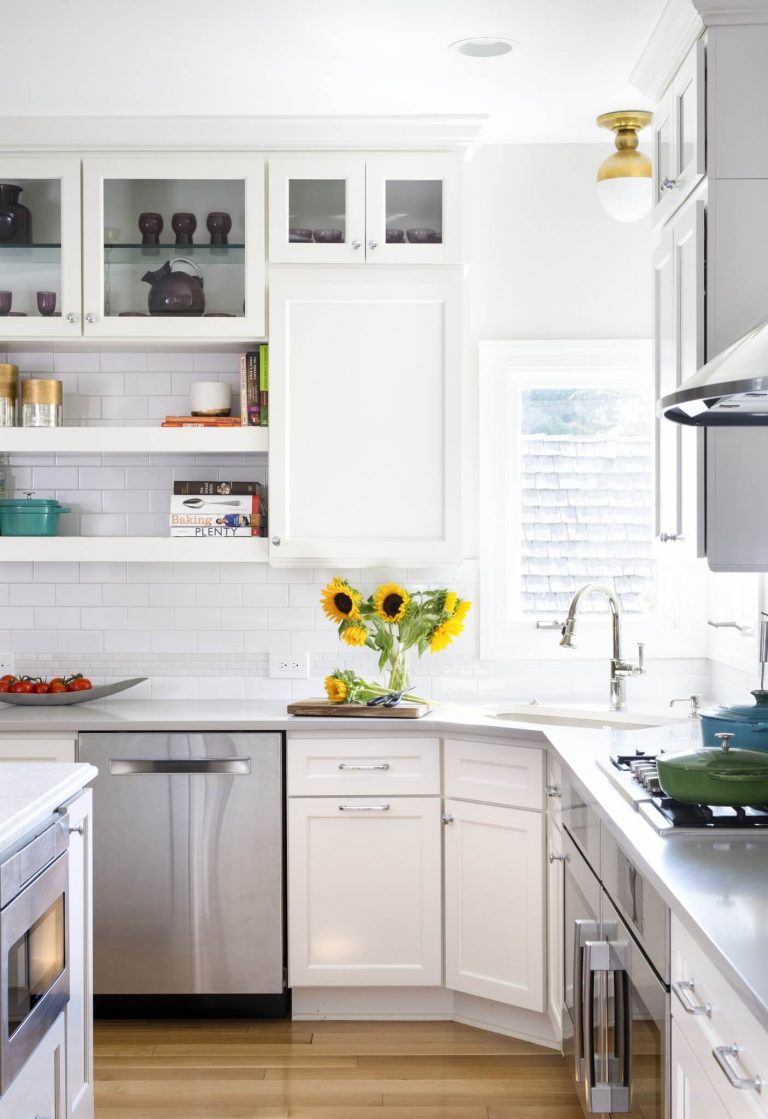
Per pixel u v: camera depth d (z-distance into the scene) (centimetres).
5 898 212
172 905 370
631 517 427
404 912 369
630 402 426
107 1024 372
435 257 389
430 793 367
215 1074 335
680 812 226
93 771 278
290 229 390
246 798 368
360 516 392
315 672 424
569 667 423
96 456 426
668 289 319
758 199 282
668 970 194
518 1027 360
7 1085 210
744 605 373
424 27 315
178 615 426
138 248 393
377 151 389
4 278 394
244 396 400
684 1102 186
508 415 423
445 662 423
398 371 392
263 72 348
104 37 322
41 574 426
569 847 301
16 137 386
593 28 315
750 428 282
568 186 420
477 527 422
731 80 282
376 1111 313
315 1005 377
